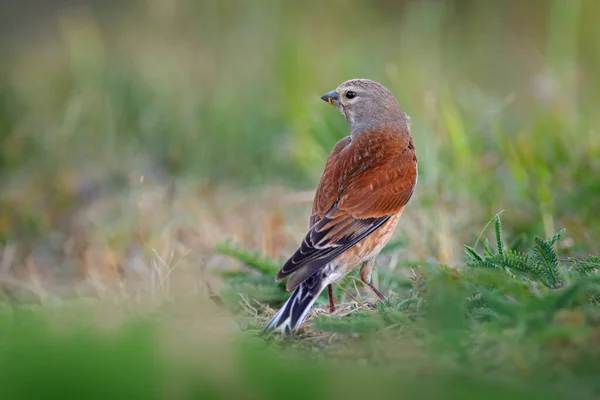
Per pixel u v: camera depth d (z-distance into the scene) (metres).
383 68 17.69
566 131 13.38
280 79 17.02
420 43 18.08
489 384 6.39
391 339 7.40
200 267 10.53
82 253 12.35
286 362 6.79
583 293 7.51
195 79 17.91
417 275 8.81
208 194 13.98
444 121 12.97
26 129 15.86
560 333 6.67
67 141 15.46
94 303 9.64
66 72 18.00
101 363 6.12
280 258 10.54
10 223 13.36
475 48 19.88
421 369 6.62
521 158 12.27
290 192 13.70
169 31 19.86
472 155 12.84
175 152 15.16
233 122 15.59
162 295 9.43
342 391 6.21
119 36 20.23
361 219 9.13
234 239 12.02
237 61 17.91
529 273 8.07
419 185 12.13
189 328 8.23
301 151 14.24
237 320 8.79
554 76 14.88
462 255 10.86
